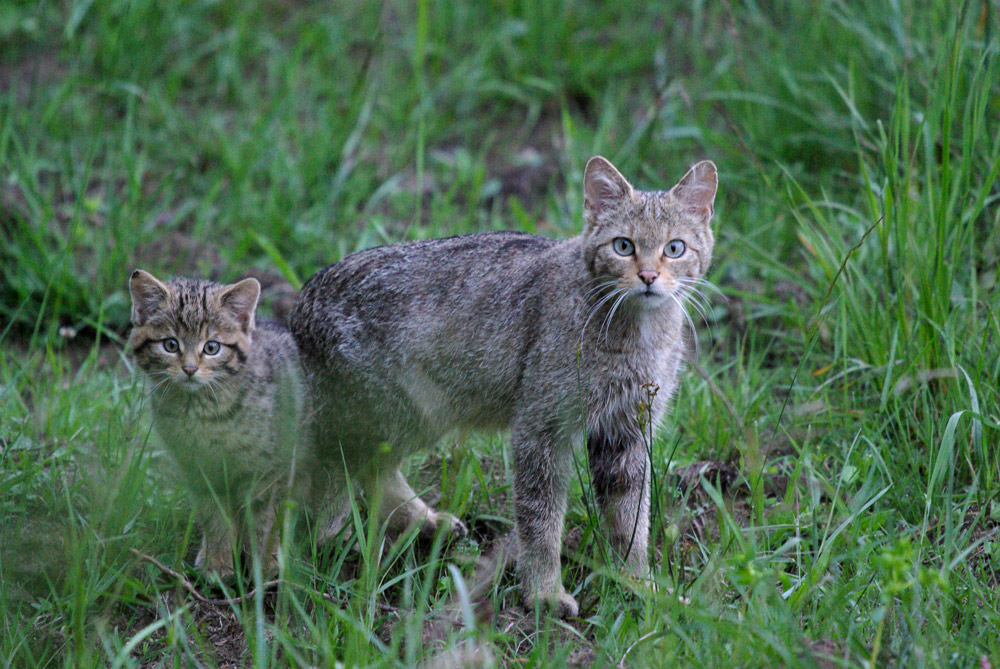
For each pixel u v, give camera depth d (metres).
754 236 12.63
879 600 7.57
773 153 13.64
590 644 7.70
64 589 8.05
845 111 13.63
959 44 10.77
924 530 8.09
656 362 8.53
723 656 6.86
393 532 9.28
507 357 8.63
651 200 8.45
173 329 8.53
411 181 14.77
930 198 10.23
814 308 11.12
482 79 16.27
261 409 8.76
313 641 7.49
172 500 8.98
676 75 15.20
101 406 10.20
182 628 7.42
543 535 8.40
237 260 12.66
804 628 7.39
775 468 9.58
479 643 7.41
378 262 9.02
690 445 9.97
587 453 8.16
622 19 17.00
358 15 17.66
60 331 11.72
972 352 9.68
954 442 9.07
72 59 15.93
